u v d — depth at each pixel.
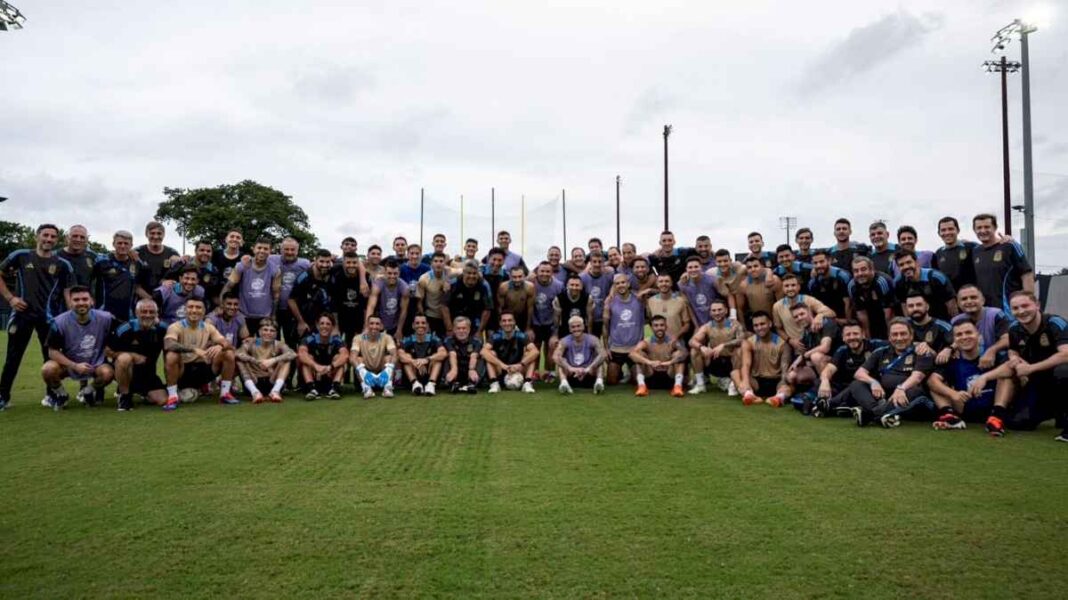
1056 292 18.20
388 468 4.09
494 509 3.25
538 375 9.49
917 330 6.06
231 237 8.51
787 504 3.32
